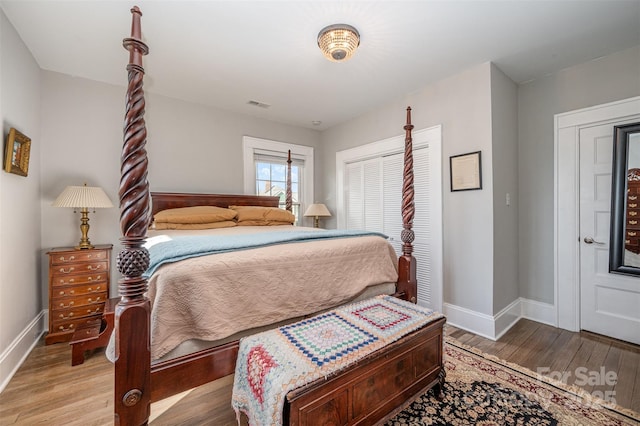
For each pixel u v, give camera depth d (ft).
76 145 9.12
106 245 9.15
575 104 8.51
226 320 4.36
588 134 8.30
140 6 5.95
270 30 6.79
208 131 11.68
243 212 11.25
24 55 7.29
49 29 6.76
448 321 9.27
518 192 9.68
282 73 8.94
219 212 10.56
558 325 8.85
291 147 14.07
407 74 9.00
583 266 8.44
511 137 9.26
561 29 6.80
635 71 7.50
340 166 13.83
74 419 4.98
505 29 6.79
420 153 10.24
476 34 6.98
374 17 6.32
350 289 6.18
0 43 5.97
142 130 3.76
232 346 4.45
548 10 6.14
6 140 6.15
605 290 8.08
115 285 9.64
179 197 10.70
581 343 7.73
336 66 8.52
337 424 3.67
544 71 8.84
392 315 5.31
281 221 11.83
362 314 5.33
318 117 13.07
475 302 8.57
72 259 8.16
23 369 6.57
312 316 5.61
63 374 6.37
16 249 6.76
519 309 9.57
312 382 3.43
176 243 5.26
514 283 9.36
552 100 8.97
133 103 3.68
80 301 8.25
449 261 9.27
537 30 6.83
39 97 8.43
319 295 5.62
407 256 7.43
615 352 7.19
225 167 12.13
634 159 7.55
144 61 8.20
